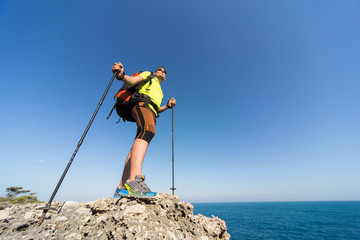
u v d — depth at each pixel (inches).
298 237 1822.1
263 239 1708.9
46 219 74.5
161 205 98.0
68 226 71.6
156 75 123.6
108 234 66.0
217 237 89.3
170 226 78.3
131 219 70.6
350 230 2260.1
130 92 98.9
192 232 80.6
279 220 3449.8
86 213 82.2
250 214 4793.3
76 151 75.6
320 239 1722.4
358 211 5128.0
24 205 91.3
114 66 83.6
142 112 92.7
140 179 82.6
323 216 4047.7
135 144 87.3
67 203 91.6
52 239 62.2
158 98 105.3
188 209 98.8
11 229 63.2
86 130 79.0
